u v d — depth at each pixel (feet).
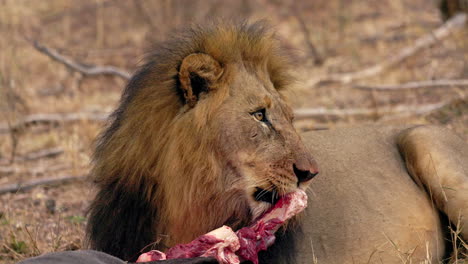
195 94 27.63
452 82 61.16
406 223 32.14
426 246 31.01
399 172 33.94
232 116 27.20
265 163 26.99
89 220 31.40
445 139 34.53
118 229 28.99
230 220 28.12
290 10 100.22
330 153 34.04
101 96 74.43
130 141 28.19
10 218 42.24
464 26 76.95
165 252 28.32
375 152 34.50
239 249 27.04
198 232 28.04
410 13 93.30
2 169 52.70
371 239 31.45
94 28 98.99
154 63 28.86
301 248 30.50
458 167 33.24
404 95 65.62
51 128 61.46
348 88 70.18
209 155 27.25
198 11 94.22
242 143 27.12
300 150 27.43
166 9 92.38
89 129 56.24
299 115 60.49
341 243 31.14
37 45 73.82
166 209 27.91
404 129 36.45
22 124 61.26
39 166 54.24
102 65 85.51
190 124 27.32
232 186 27.37
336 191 32.42
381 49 81.82
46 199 45.85
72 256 21.91
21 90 69.82
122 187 28.66
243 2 98.94
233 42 28.27
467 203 32.37
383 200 32.53
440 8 82.17
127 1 103.35
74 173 50.67
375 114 59.06
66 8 105.40
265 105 27.55
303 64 79.00
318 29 91.66
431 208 33.42
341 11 91.81
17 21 92.07
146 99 28.14
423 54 75.10
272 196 27.32
